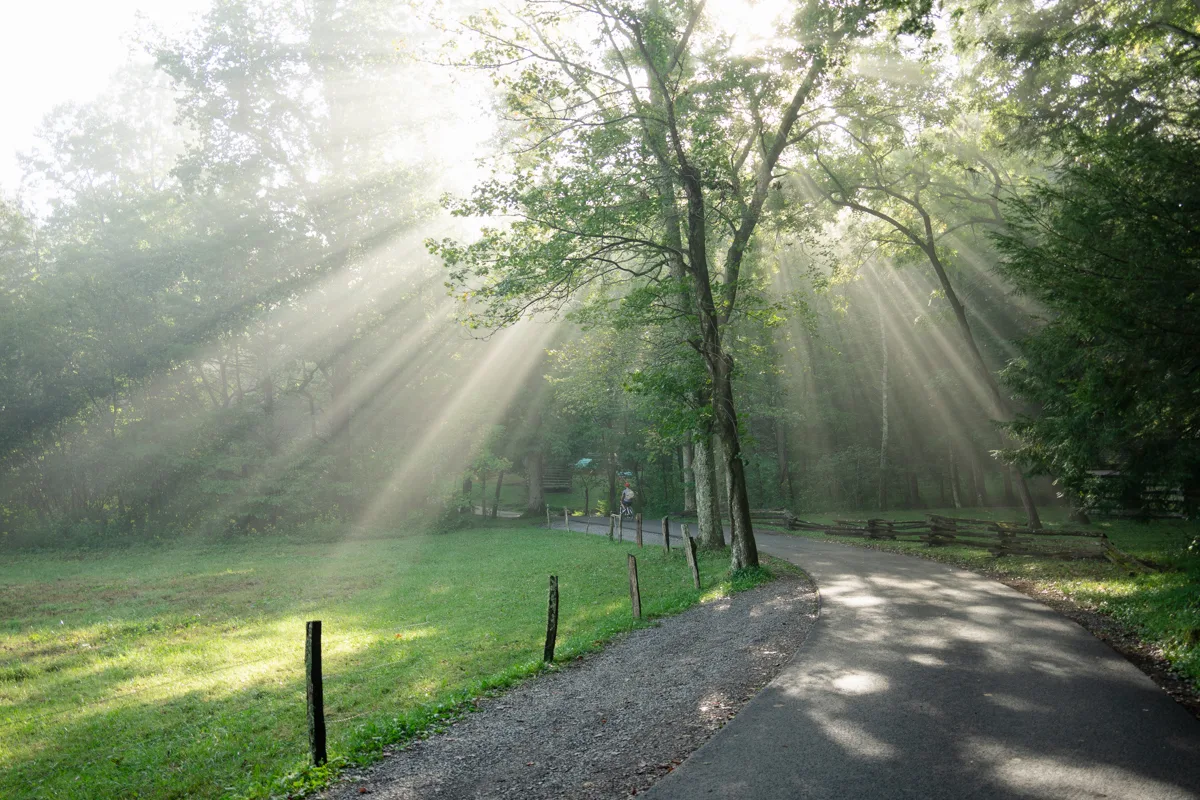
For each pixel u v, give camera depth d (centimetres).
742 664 993
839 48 1811
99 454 4291
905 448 4850
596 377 3306
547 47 1878
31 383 4397
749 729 716
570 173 1791
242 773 805
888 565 1955
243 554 3581
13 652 1562
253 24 4144
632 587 1491
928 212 3136
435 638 1472
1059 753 621
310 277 4256
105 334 4316
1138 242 1061
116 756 902
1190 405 1173
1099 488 1662
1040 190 1176
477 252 1845
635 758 681
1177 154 1074
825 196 2744
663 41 1817
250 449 4391
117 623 1806
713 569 2117
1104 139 1166
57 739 990
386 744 802
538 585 2117
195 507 4356
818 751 649
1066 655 936
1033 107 1939
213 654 1443
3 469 4372
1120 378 1202
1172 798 536
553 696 945
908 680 848
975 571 1805
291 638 1562
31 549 3978
